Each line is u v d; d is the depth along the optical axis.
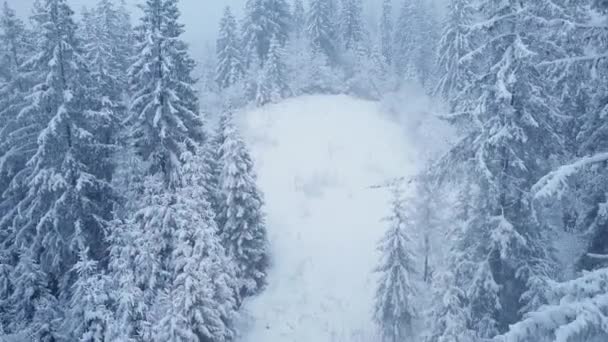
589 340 5.95
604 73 8.14
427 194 21.84
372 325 23.27
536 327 6.19
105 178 23.36
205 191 20.17
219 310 17.73
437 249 21.44
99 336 14.60
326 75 59.00
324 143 43.88
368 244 29.97
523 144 13.47
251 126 47.22
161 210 19.39
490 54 13.74
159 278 18.47
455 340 14.44
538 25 12.46
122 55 34.47
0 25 24.97
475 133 14.13
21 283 18.20
